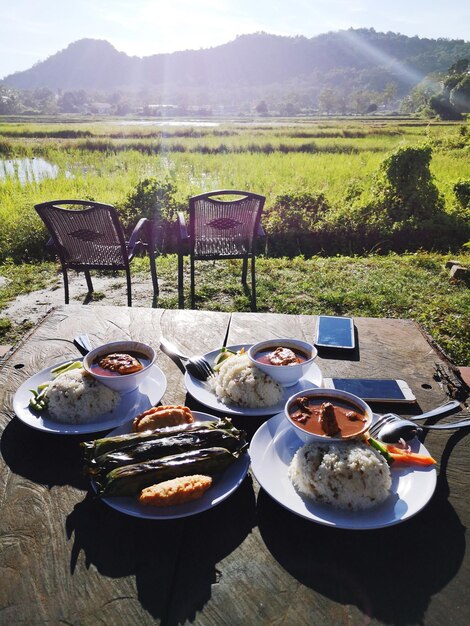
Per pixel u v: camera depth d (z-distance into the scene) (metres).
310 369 1.86
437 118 81.31
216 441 1.33
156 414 1.46
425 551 1.12
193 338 2.16
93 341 2.12
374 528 1.13
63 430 1.48
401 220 9.88
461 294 6.04
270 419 1.52
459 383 1.80
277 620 0.96
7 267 7.57
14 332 5.00
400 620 0.96
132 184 13.77
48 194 12.19
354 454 1.22
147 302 5.81
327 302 5.73
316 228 9.62
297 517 1.21
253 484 1.33
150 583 1.04
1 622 0.96
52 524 1.19
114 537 1.15
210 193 4.85
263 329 2.25
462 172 14.97
